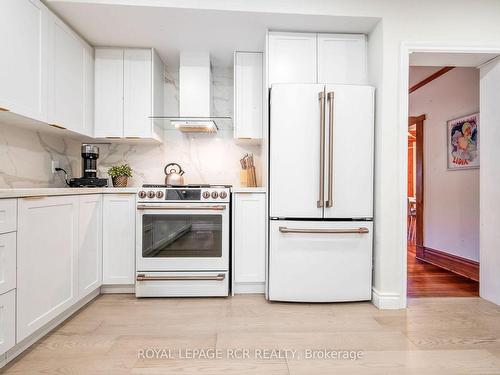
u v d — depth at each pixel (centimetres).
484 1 208
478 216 279
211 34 230
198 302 216
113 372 133
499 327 178
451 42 205
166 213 223
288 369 136
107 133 249
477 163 281
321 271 211
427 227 352
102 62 249
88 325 178
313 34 226
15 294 137
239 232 226
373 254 217
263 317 191
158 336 165
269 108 222
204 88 260
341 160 209
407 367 138
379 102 209
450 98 316
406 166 206
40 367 136
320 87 209
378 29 211
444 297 229
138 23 214
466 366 138
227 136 291
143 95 252
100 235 220
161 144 287
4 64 155
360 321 186
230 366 138
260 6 199
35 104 179
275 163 211
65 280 176
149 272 222
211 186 233
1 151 186
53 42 195
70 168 259
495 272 215
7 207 133
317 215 210
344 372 133
